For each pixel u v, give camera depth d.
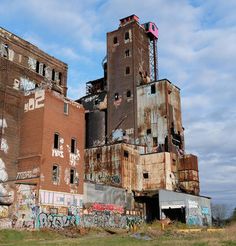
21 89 43.59
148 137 57.25
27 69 45.28
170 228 40.12
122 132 59.81
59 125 41.06
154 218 51.41
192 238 28.00
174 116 58.69
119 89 62.38
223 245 22.23
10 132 40.09
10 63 42.97
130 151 53.34
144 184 53.91
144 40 66.44
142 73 63.31
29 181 37.47
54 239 31.17
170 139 55.75
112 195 46.62
